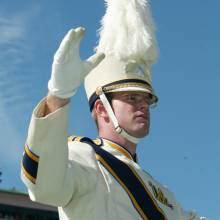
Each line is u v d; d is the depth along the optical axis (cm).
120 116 662
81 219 597
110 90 670
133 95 665
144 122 661
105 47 689
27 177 562
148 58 688
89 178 609
